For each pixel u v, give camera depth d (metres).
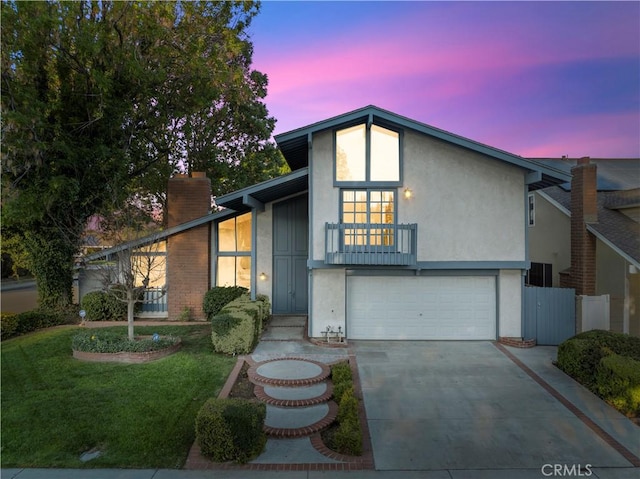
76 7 12.50
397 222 11.39
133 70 13.02
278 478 5.06
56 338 11.34
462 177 11.40
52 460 5.36
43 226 13.98
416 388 8.09
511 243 11.41
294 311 14.61
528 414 6.96
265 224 14.67
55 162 12.57
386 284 11.80
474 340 11.74
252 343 10.42
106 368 8.77
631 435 6.27
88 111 13.42
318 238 11.38
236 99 19.02
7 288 31.05
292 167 14.52
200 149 23.59
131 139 16.23
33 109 11.24
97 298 13.89
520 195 11.38
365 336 11.79
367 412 7.00
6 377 8.24
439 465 5.40
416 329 11.77
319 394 7.52
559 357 9.30
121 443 5.77
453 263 11.39
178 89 16.12
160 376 8.30
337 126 11.29
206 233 14.44
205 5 16.58
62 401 7.07
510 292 11.60
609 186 15.80
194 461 5.39
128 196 16.28
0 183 11.65
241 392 7.73
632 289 12.70
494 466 5.39
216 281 14.78
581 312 11.42
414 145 11.41
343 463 5.42
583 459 5.58
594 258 12.47
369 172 11.39
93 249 16.59
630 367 7.11
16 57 11.60
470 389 8.06
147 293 14.45
